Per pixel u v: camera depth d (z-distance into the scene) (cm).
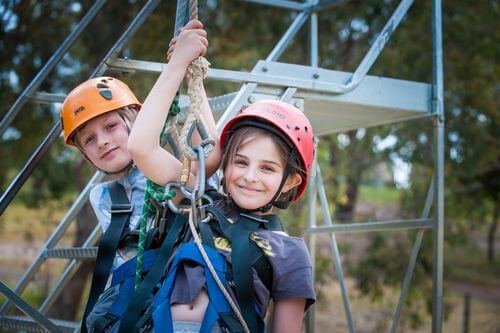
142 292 188
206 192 217
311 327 449
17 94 805
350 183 1016
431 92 356
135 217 225
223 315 179
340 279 464
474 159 857
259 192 195
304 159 201
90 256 321
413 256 393
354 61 820
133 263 203
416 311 906
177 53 205
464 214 948
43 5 788
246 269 186
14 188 252
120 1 812
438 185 354
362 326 1012
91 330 197
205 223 195
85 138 234
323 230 470
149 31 791
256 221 198
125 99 237
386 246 891
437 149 355
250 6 802
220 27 812
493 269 1697
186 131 197
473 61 812
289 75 306
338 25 838
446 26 796
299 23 419
